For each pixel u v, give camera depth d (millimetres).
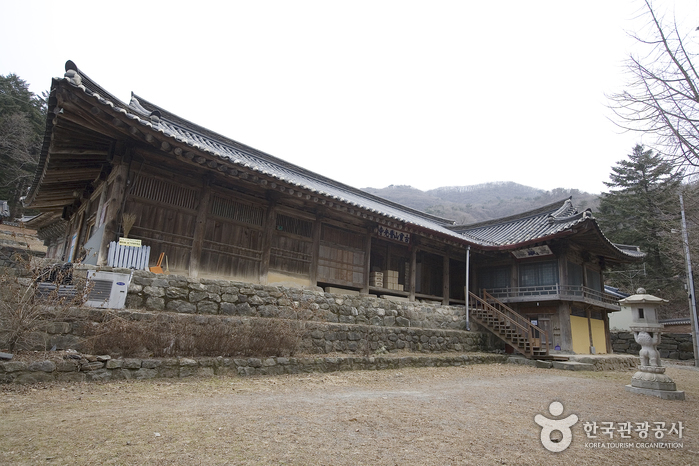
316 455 4066
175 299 9391
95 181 11875
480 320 17984
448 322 17312
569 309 18328
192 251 10578
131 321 7773
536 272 19438
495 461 4277
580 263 20453
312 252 13594
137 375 7172
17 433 4184
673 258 22516
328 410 5973
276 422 5109
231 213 11695
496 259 21109
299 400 6594
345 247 14859
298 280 13047
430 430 5262
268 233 12289
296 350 10047
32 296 6828
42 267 7453
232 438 4383
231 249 11492
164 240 10188
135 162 9914
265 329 9344
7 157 33312
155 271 9672
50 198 14016
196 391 6766
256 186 11836
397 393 7938
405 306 15633
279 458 3910
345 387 8281
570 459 4574
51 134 8922
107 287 8250
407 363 12219
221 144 17234
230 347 8586
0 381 5938
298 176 19922
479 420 6004
